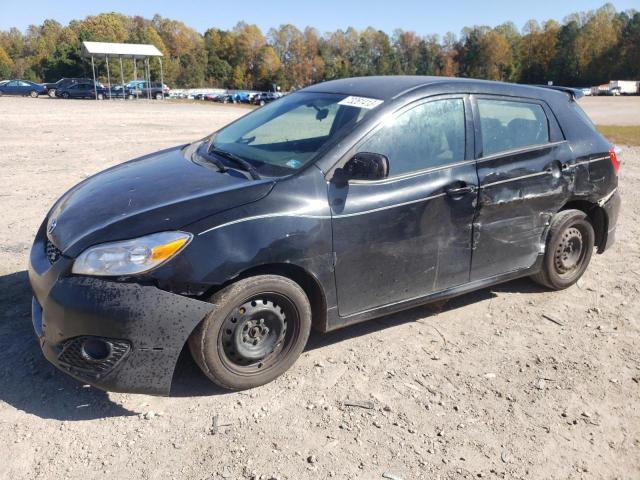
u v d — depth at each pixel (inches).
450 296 161.8
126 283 114.7
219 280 120.3
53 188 313.3
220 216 122.6
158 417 121.9
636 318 180.4
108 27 4210.1
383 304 148.7
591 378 145.8
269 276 127.6
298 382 136.7
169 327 116.5
